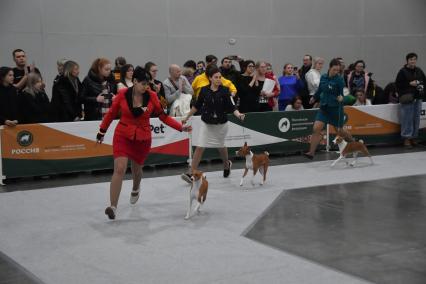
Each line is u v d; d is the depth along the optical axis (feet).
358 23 51.31
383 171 28.66
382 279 13.75
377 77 52.85
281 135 34.04
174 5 43.16
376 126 37.40
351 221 19.36
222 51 45.42
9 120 27.02
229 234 17.93
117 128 19.86
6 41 37.52
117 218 20.10
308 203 21.99
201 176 19.94
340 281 13.64
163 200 22.82
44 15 38.68
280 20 47.52
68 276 14.46
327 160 32.32
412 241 16.98
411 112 37.40
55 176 28.60
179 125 20.83
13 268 15.15
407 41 53.88
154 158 30.40
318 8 49.19
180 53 43.80
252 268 14.69
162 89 31.37
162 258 15.67
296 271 14.39
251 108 33.50
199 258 15.60
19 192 24.85
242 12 45.85
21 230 18.81
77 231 18.56
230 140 32.40
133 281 13.97
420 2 54.03
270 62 47.44
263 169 25.45
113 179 19.66
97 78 29.32
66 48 39.60
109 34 41.01
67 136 28.22
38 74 28.58
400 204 21.75
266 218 19.83
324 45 49.80
